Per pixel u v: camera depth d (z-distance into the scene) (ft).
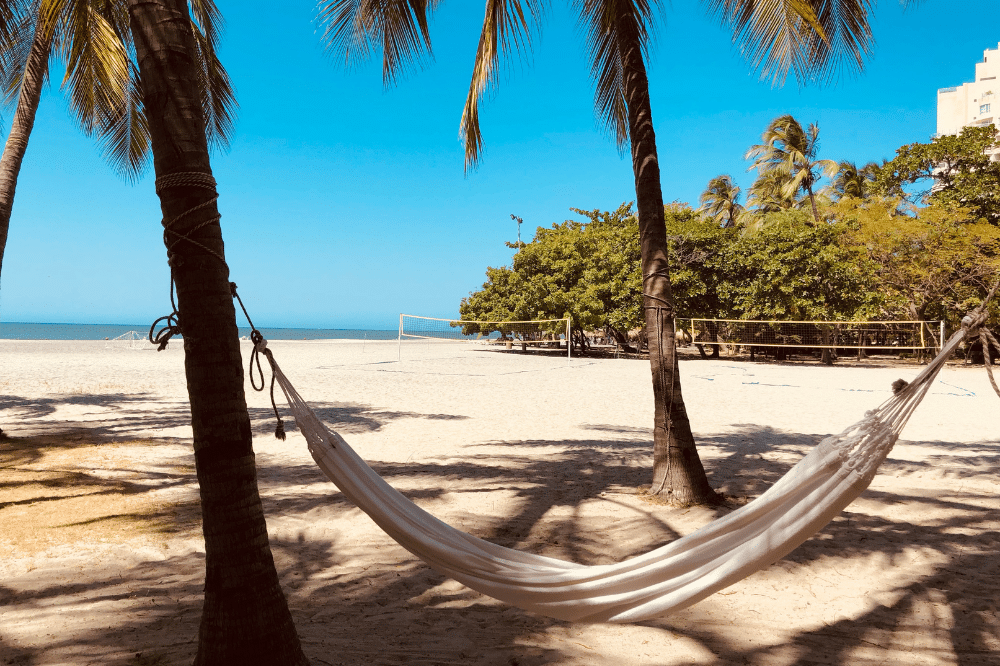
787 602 12.16
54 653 9.58
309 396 44.60
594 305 92.94
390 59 19.17
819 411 38.88
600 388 51.65
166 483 20.83
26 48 28.43
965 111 190.49
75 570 13.32
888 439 7.80
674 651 10.12
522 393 47.70
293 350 109.40
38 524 16.35
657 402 19.48
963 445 28.12
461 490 20.45
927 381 7.89
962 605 11.93
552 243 103.24
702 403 42.52
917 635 10.75
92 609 11.30
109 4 27.12
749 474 22.44
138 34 7.97
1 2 20.79
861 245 77.66
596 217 111.24
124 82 28.04
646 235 19.33
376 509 9.10
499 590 9.09
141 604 11.55
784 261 79.36
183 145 7.96
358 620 11.12
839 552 14.82
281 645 8.25
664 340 19.16
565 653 9.95
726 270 86.07
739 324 89.04
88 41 25.55
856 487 7.84
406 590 12.59
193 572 13.28
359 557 14.48
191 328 7.95
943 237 72.64
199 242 7.95
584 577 8.73
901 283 78.38
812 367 76.48
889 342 95.04
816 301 77.66
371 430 31.50
